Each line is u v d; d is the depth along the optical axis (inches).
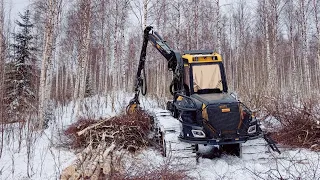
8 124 373.7
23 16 680.4
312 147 254.8
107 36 827.4
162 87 1011.9
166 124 263.4
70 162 234.4
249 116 237.5
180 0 727.1
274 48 770.8
